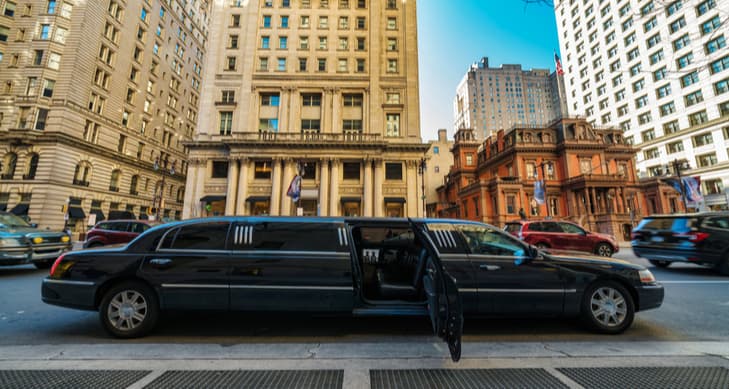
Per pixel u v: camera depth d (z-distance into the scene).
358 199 28.89
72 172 30.77
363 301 4.02
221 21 33.06
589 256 4.48
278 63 32.41
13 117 29.11
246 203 29.06
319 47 32.59
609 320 4.11
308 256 4.05
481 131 129.75
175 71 46.25
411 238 5.09
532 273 4.09
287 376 2.76
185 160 48.47
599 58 55.22
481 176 43.53
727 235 8.02
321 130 30.88
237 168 29.66
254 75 31.56
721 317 4.79
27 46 30.45
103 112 34.38
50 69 30.36
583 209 32.69
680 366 2.90
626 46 49.94
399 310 3.98
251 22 32.84
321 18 33.50
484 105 132.75
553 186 35.00
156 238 4.16
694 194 25.86
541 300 4.03
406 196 29.61
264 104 31.97
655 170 45.22
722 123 37.44
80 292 3.94
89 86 32.56
